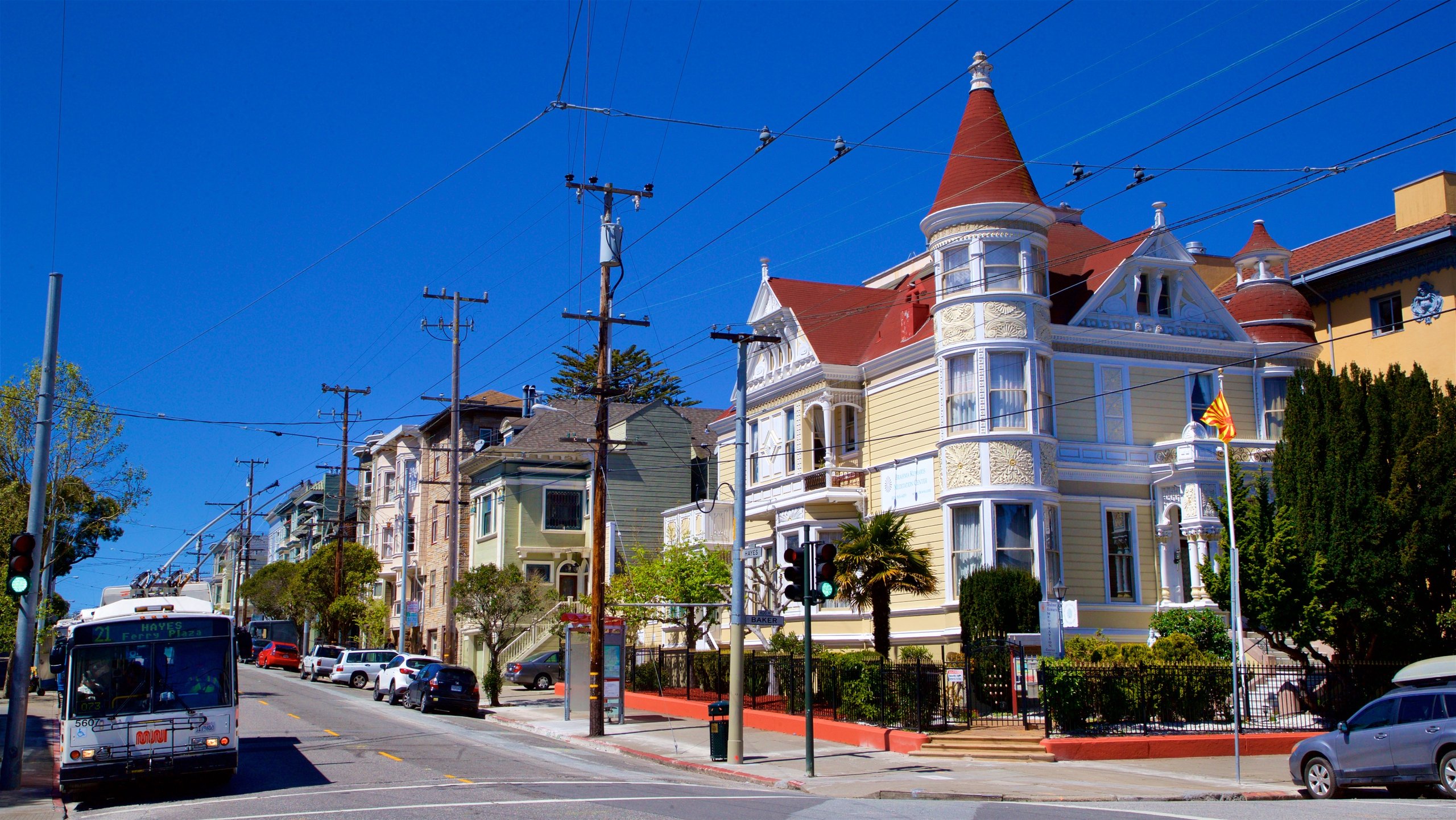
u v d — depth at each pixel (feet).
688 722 106.22
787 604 123.34
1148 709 79.61
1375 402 81.61
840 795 62.34
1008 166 105.29
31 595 67.67
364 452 266.57
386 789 60.75
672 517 156.56
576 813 50.37
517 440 183.11
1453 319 100.01
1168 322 111.75
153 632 61.93
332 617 213.46
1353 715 59.67
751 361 135.95
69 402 97.19
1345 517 80.02
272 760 75.61
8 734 66.28
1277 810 51.98
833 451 118.83
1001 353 103.09
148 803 58.90
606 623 107.65
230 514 135.44
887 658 88.63
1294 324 113.91
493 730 103.91
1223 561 82.84
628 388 106.73
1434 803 53.52
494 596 132.98
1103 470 106.01
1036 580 91.91
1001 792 61.16
